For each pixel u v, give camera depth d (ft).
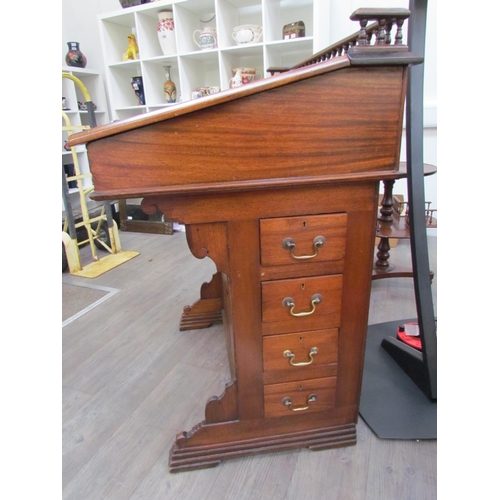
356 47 2.00
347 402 3.03
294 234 2.43
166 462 3.02
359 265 2.61
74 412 3.58
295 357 2.81
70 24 9.68
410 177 3.20
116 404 3.68
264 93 2.00
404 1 7.15
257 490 2.76
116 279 6.74
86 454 3.11
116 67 9.26
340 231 2.48
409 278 6.42
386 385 3.69
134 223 9.65
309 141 2.13
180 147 2.05
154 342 4.75
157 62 8.86
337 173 2.23
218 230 2.38
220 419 2.93
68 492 2.78
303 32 7.22
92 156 1.98
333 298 2.66
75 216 8.39
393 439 3.13
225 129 2.05
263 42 7.11
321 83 2.02
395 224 5.94
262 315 2.64
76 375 4.12
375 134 2.18
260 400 2.91
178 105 1.98
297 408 2.97
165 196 2.23
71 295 6.10
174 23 7.87
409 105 3.06
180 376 4.08
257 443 3.02
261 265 2.49
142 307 5.67
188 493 2.75
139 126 1.96
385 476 2.82
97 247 8.48
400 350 3.90
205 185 2.13
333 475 2.85
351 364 2.90
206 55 8.05
